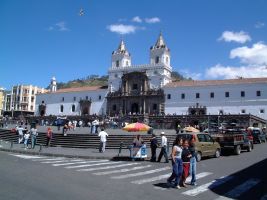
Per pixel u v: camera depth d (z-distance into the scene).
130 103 92.38
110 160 25.16
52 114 103.31
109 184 14.42
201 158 25.59
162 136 24.12
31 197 11.23
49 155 27.53
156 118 76.00
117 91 94.88
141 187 14.11
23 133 38.00
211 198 12.61
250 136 35.47
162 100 86.75
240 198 12.79
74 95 100.81
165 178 16.59
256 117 68.75
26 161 22.16
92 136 35.78
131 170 19.30
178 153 14.50
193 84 83.75
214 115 68.69
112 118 78.38
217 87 79.69
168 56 95.50
